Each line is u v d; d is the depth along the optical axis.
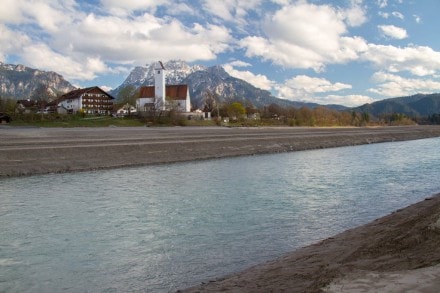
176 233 19.95
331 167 47.38
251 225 21.38
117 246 17.98
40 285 13.93
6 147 48.50
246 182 35.78
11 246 17.92
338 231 20.16
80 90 154.12
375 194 29.78
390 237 15.70
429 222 15.53
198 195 29.61
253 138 77.19
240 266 15.59
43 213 24.03
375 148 80.00
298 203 26.66
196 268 15.43
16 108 118.69
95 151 51.09
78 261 16.16
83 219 22.61
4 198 28.70
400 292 9.57
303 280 12.40
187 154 57.84
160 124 120.56
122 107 154.75
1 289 13.58
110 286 13.88
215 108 165.88
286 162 53.66
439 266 11.14
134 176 40.16
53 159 45.84
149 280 14.36
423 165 48.59
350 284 10.48
